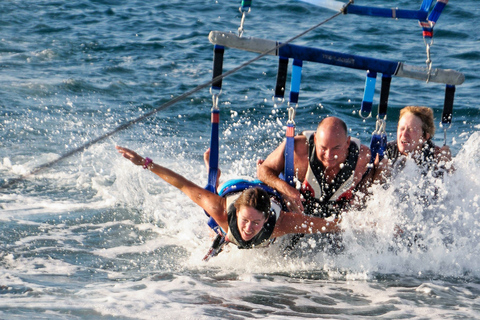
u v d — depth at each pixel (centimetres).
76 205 1612
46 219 1496
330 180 1270
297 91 1265
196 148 2148
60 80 2895
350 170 1255
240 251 1330
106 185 1764
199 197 1252
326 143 1174
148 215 1574
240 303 1049
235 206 1177
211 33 1201
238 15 4522
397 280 1215
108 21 4319
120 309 971
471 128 2338
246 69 3225
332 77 3092
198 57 3469
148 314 956
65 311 951
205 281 1177
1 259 1234
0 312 932
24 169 1848
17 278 1120
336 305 1059
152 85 2925
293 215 1249
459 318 998
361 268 1288
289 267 1295
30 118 2347
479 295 1127
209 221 1295
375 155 1335
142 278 1176
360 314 1013
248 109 2589
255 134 2311
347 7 1082
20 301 991
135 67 3241
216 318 960
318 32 3950
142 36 3925
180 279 1177
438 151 1397
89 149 2062
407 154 1380
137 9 4719
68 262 1248
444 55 3438
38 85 2789
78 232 1434
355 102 2686
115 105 2606
